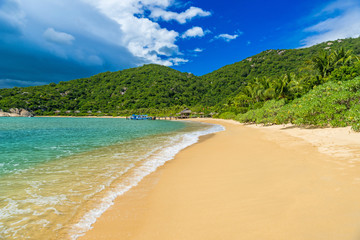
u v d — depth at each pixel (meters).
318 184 4.20
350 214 2.90
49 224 3.63
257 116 26.50
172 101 130.75
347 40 118.81
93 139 16.58
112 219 3.73
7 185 5.66
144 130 26.62
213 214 3.55
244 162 7.11
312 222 2.83
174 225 3.34
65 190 5.26
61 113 122.56
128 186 5.51
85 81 190.38
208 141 14.07
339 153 6.65
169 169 7.13
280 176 5.08
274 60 135.50
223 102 88.88
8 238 3.23
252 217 3.25
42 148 12.15
